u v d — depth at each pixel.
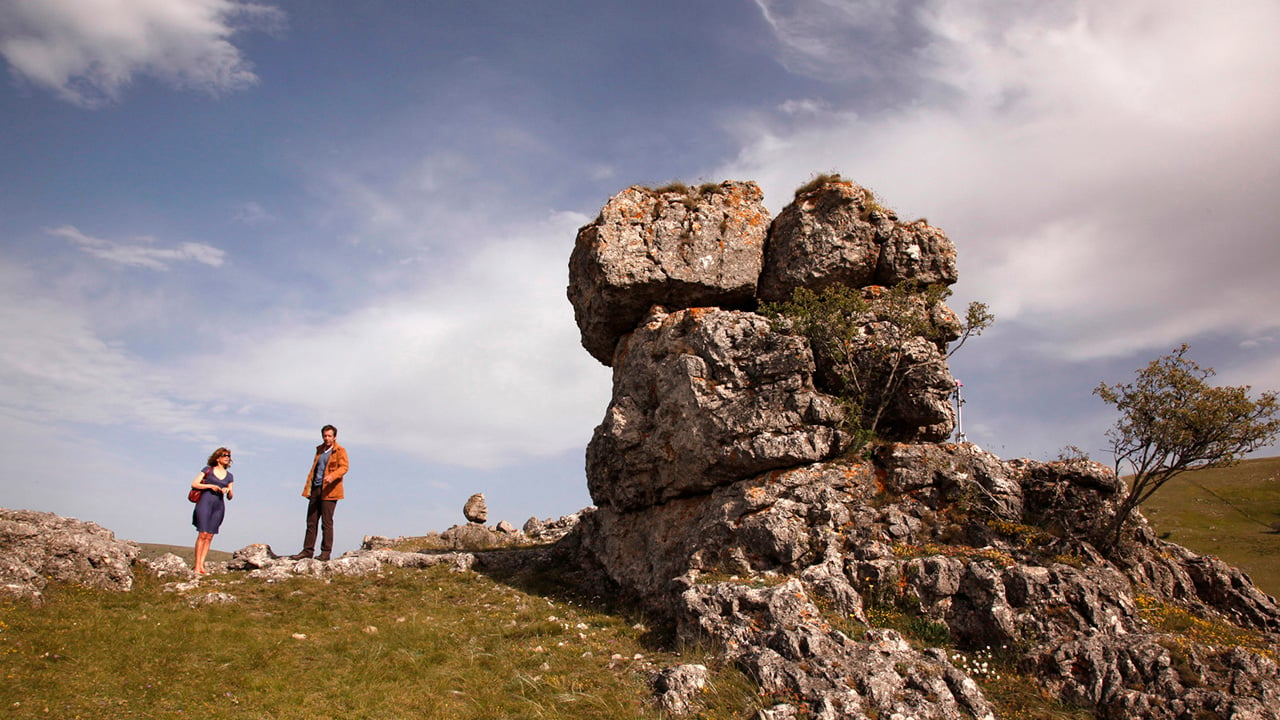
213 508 18.41
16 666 11.02
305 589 17.47
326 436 20.61
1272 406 14.59
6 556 14.74
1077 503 16.33
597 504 22.20
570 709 11.20
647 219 21.19
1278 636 14.81
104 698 10.40
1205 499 30.16
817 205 21.00
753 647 12.52
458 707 11.12
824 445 17.30
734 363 18.64
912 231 20.91
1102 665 12.04
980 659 12.93
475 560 21.19
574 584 20.03
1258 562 22.50
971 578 13.97
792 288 20.75
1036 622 13.14
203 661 12.22
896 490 16.83
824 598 14.08
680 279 20.55
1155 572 15.69
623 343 22.05
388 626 14.95
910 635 13.52
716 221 21.17
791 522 15.80
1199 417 14.58
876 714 10.85
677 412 19.00
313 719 10.38
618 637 14.97
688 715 11.06
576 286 23.62
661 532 18.80
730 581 14.66
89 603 14.38
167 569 17.77
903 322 18.91
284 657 12.63
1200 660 11.90
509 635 14.71
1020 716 11.45
